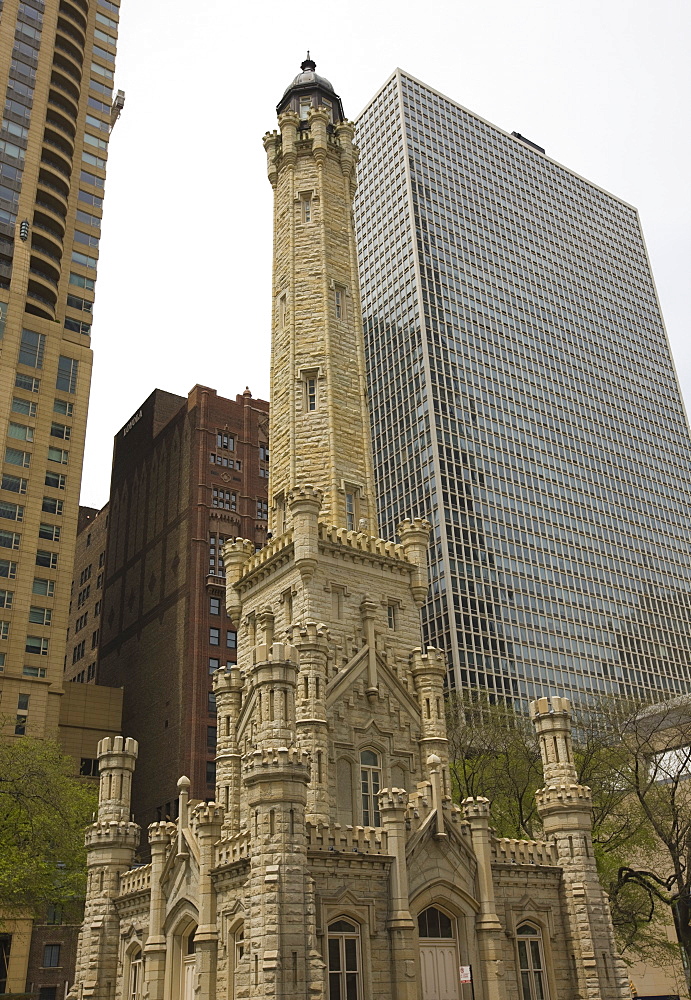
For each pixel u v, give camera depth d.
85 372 114.38
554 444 180.50
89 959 42.97
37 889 59.34
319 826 34.06
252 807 33.03
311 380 51.31
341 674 41.16
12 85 118.06
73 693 118.69
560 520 172.62
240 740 43.19
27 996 62.25
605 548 178.38
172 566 126.31
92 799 71.12
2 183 112.75
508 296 188.75
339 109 63.59
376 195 193.25
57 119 122.56
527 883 39.47
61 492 106.69
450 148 195.62
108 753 47.59
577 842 40.91
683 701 61.94
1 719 78.19
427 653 44.59
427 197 184.75
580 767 58.28
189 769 108.12
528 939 38.50
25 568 100.75
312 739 38.47
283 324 53.97
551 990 38.03
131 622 134.25
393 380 173.38
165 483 136.00
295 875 31.53
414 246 176.88
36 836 56.88
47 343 111.62
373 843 35.22
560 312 198.75
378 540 45.88
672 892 59.53
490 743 66.94
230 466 130.12
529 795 61.62
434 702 43.44
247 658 45.25
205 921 35.50
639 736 59.88
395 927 33.94
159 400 147.50
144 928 41.06
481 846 38.03
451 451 160.62
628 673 167.50
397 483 165.00
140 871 42.69
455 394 167.12
